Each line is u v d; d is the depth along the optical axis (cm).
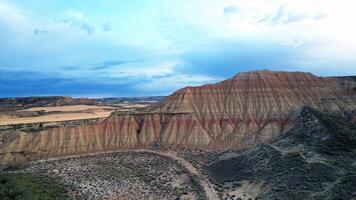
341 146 10106
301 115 12575
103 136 15200
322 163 9000
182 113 15575
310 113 12175
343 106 15275
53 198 8462
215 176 10669
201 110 15838
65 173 11288
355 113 14650
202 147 14388
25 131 15600
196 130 14950
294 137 11238
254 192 8956
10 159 13812
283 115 14825
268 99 15512
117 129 15512
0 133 15450
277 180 8981
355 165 9162
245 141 14325
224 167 11081
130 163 12456
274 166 9681
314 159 9294
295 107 15088
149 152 13850
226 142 14488
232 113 15500
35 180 9631
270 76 16425
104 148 14800
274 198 8225
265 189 8856
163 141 14962
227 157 12050
